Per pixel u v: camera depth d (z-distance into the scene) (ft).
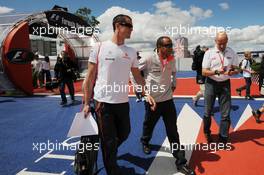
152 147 16.29
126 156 14.96
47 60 51.21
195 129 19.79
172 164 13.80
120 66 10.48
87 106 10.74
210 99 15.87
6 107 31.17
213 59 15.42
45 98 37.58
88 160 11.14
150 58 13.05
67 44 67.26
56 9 50.34
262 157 14.30
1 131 20.74
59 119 24.63
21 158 15.05
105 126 10.64
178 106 28.27
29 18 42.19
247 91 31.40
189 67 115.75
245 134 18.22
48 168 13.65
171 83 13.66
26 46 41.01
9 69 39.63
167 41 12.70
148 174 12.74
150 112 13.92
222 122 16.01
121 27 10.30
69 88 31.89
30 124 22.97
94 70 10.65
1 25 41.88
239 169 12.98
